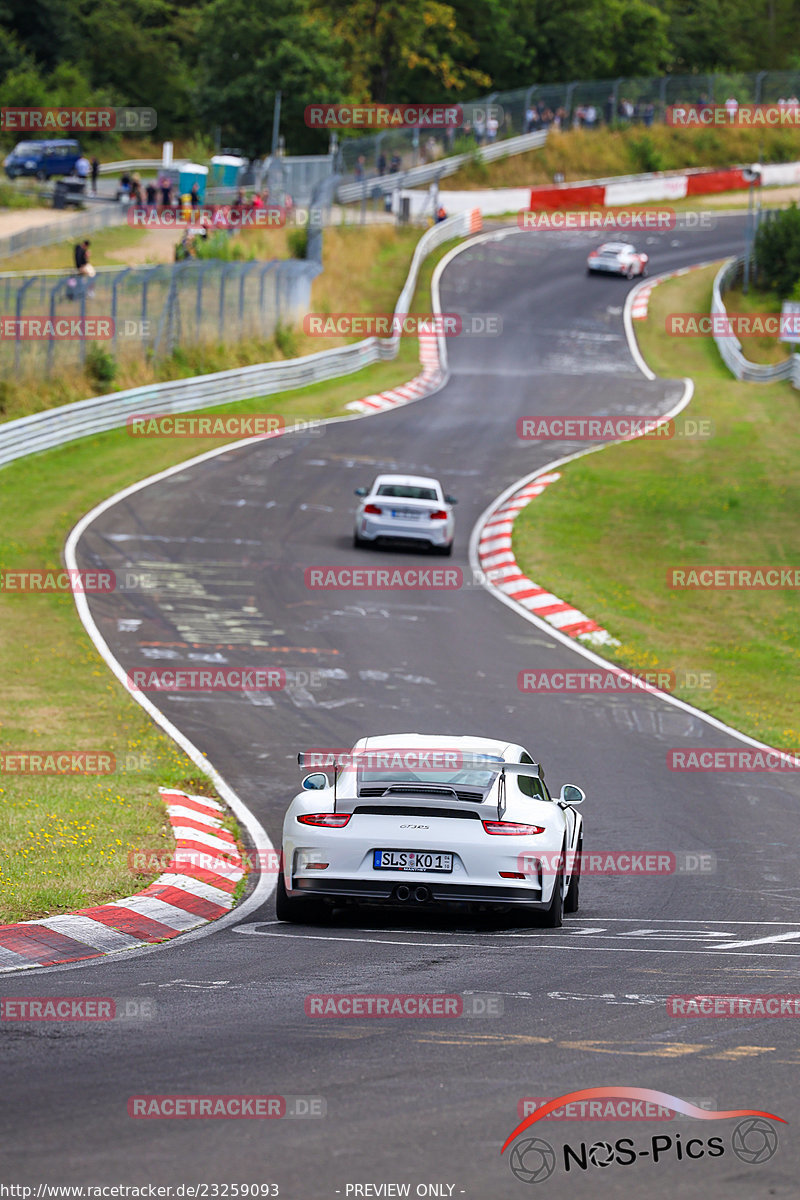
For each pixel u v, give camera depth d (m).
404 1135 18.88
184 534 114.00
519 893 36.31
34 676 76.00
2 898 37.50
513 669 85.75
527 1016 26.27
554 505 133.88
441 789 37.03
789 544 123.25
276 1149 18.23
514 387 193.25
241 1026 25.14
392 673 82.62
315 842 36.53
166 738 65.50
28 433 134.62
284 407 171.50
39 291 166.62
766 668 91.50
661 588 110.00
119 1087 20.92
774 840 54.00
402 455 152.00
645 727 75.12
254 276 190.25
